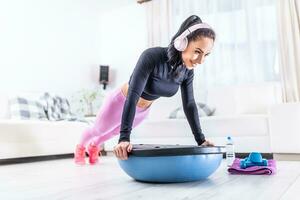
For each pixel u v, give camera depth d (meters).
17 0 3.79
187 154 1.39
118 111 2.08
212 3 4.22
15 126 2.82
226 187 1.31
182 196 1.12
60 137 3.27
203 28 1.46
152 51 1.56
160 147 1.46
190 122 1.77
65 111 3.88
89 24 4.80
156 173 1.42
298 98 3.55
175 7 4.47
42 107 3.58
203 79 4.14
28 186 1.45
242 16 4.03
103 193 1.22
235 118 2.99
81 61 4.61
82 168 2.29
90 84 4.73
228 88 3.68
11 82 3.64
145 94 1.75
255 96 3.54
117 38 4.88
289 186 1.31
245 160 1.90
